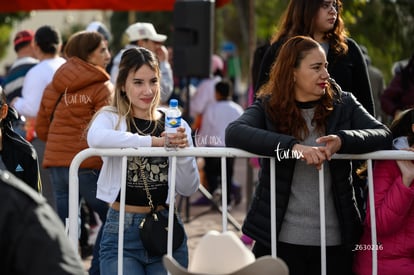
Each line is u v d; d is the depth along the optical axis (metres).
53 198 14.77
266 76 11.13
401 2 22.94
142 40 17.19
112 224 9.39
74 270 5.76
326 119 9.19
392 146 9.56
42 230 5.75
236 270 6.47
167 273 9.29
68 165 12.88
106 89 12.86
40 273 5.68
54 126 13.02
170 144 9.11
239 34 56.69
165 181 9.36
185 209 20.78
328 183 9.20
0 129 9.36
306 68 9.03
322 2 10.78
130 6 19.86
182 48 17.61
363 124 9.22
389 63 23.64
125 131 9.46
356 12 22.02
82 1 19.89
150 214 9.30
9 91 17.28
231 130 9.14
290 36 10.98
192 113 22.16
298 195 9.15
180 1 17.66
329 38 11.01
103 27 18.45
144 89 9.42
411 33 23.03
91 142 9.29
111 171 9.40
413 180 9.12
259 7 34.62
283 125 9.16
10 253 5.71
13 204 5.77
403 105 16.44
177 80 25.56
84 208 15.54
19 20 53.25
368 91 11.22
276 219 9.12
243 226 9.39
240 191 22.69
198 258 6.66
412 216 9.27
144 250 9.31
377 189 9.28
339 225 9.22
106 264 9.34
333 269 9.37
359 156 9.08
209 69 17.70
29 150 9.59
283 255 9.28
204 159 20.20
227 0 20.36
